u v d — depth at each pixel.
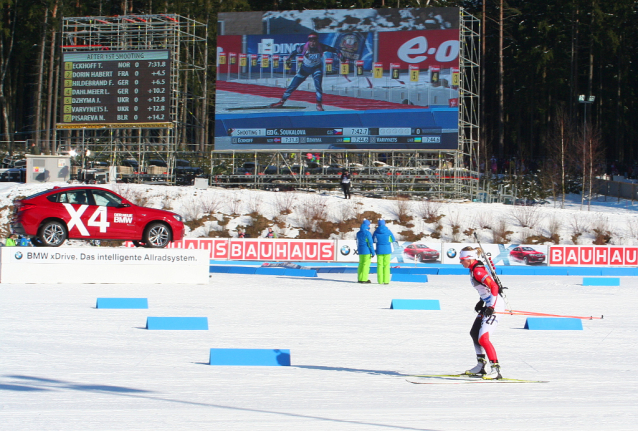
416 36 53.47
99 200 25.00
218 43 56.56
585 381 11.20
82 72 57.72
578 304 21.61
